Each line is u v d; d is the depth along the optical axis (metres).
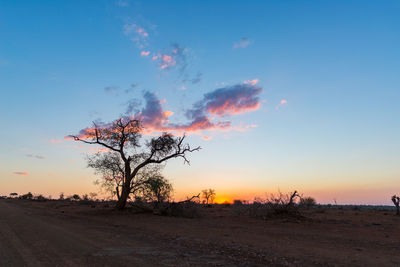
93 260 8.62
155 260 8.74
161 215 29.48
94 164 31.92
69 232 15.27
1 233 14.48
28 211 33.56
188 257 9.29
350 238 14.45
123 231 16.30
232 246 11.45
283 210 26.72
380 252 10.67
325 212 41.09
